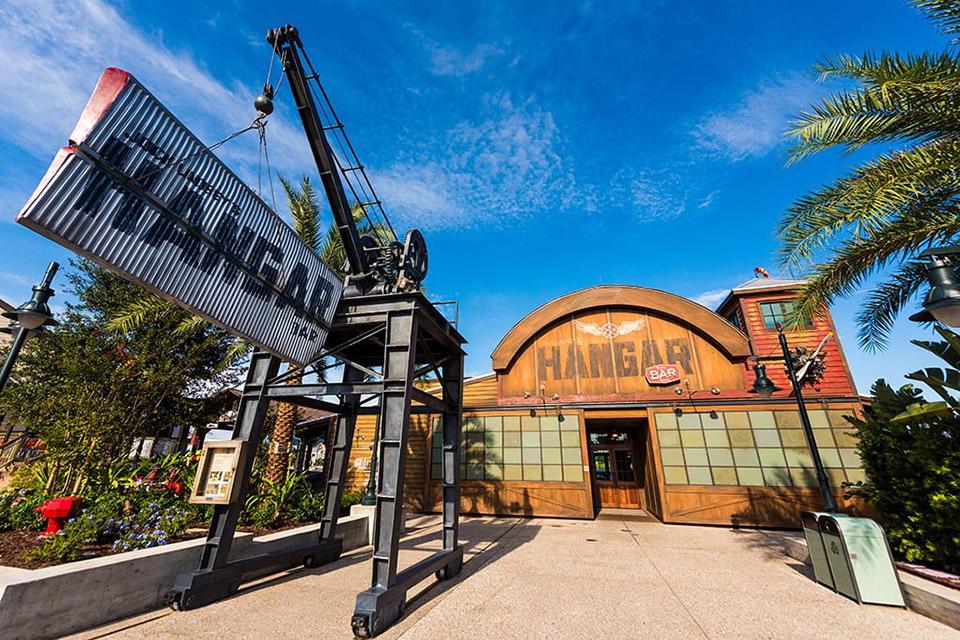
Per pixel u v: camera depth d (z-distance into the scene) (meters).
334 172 6.23
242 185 4.67
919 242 5.54
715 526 11.17
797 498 10.97
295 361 5.38
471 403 15.02
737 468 11.60
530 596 5.16
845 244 5.99
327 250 13.09
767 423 11.78
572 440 13.20
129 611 4.33
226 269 4.40
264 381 5.89
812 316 6.92
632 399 13.14
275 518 8.11
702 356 13.28
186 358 12.47
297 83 5.50
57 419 8.73
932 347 5.78
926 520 5.34
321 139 5.97
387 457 4.90
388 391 5.28
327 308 5.96
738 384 12.68
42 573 3.76
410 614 4.51
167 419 13.72
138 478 8.30
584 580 5.92
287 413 10.90
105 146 3.28
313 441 25.02
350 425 7.77
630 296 14.30
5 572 3.78
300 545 6.78
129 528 5.92
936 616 4.47
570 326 14.64
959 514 4.96
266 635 3.86
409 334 5.61
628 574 6.30
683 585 5.72
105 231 3.25
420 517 12.84
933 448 5.32
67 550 4.90
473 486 13.45
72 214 3.03
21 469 9.43
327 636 3.88
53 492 7.98
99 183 3.25
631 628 4.19
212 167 4.30
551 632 4.06
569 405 13.57
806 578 6.13
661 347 13.69
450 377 7.36
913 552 5.50
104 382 9.45
